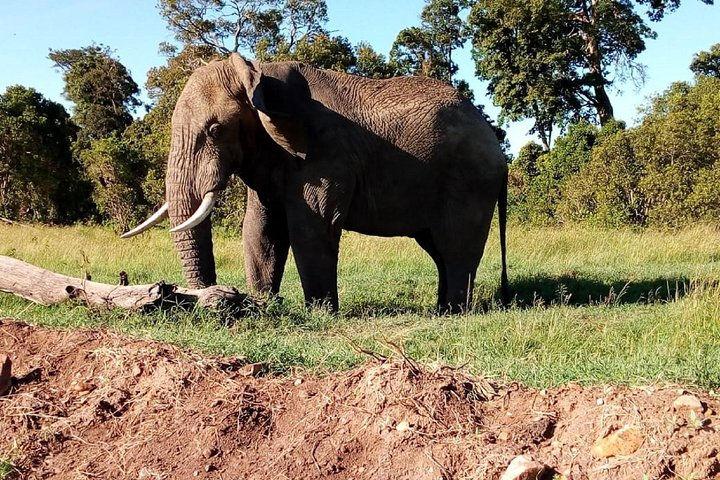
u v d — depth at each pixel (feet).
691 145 65.62
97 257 45.09
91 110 157.79
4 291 24.14
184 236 26.94
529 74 104.17
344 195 27.86
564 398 14.67
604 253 47.96
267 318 23.70
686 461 12.29
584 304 32.01
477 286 35.32
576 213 75.25
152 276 39.09
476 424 14.30
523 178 97.40
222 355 18.20
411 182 29.45
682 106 73.51
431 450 13.53
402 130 29.01
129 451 14.88
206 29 116.37
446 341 21.70
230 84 26.66
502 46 105.50
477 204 30.50
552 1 99.76
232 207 69.92
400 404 14.60
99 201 86.22
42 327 20.54
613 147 70.90
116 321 21.70
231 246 53.83
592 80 104.94
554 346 21.25
